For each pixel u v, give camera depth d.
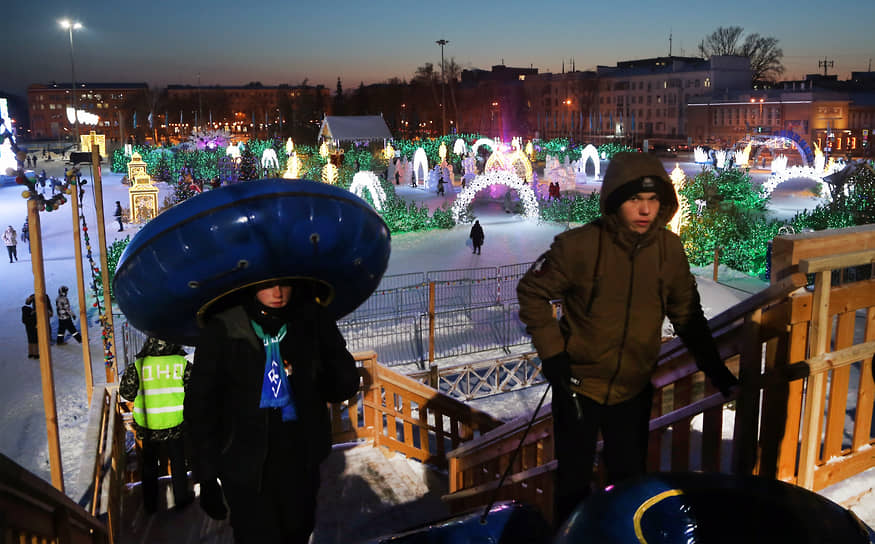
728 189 37.41
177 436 6.06
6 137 6.63
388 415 7.40
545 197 42.00
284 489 2.84
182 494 6.14
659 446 3.36
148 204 36.75
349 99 154.50
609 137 122.25
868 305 2.98
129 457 7.42
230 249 2.50
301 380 2.87
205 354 2.75
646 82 114.88
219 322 2.77
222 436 2.83
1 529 2.57
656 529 1.60
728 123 92.75
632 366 2.64
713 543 1.53
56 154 99.75
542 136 141.38
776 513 1.58
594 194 34.62
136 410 6.01
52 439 7.07
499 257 26.62
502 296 19.41
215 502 3.26
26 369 15.30
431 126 154.75
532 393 13.30
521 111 145.50
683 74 107.38
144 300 2.68
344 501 6.06
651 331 2.60
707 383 3.13
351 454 6.98
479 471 5.56
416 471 6.86
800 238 2.70
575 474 2.78
